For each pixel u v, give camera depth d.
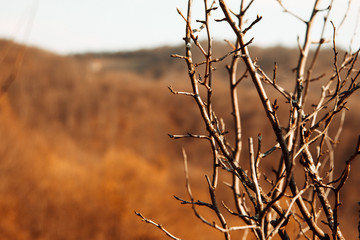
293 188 1.35
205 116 1.25
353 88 1.35
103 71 53.81
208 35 1.24
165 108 37.69
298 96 1.44
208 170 27.28
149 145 31.55
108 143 30.64
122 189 15.78
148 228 14.88
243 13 1.48
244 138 25.67
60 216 15.69
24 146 19.56
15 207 16.12
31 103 31.84
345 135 24.05
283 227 1.30
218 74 30.30
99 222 15.31
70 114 33.75
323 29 1.64
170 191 18.03
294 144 1.09
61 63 40.50
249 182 1.27
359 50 1.35
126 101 38.81
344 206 17.28
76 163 22.22
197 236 14.88
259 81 1.23
